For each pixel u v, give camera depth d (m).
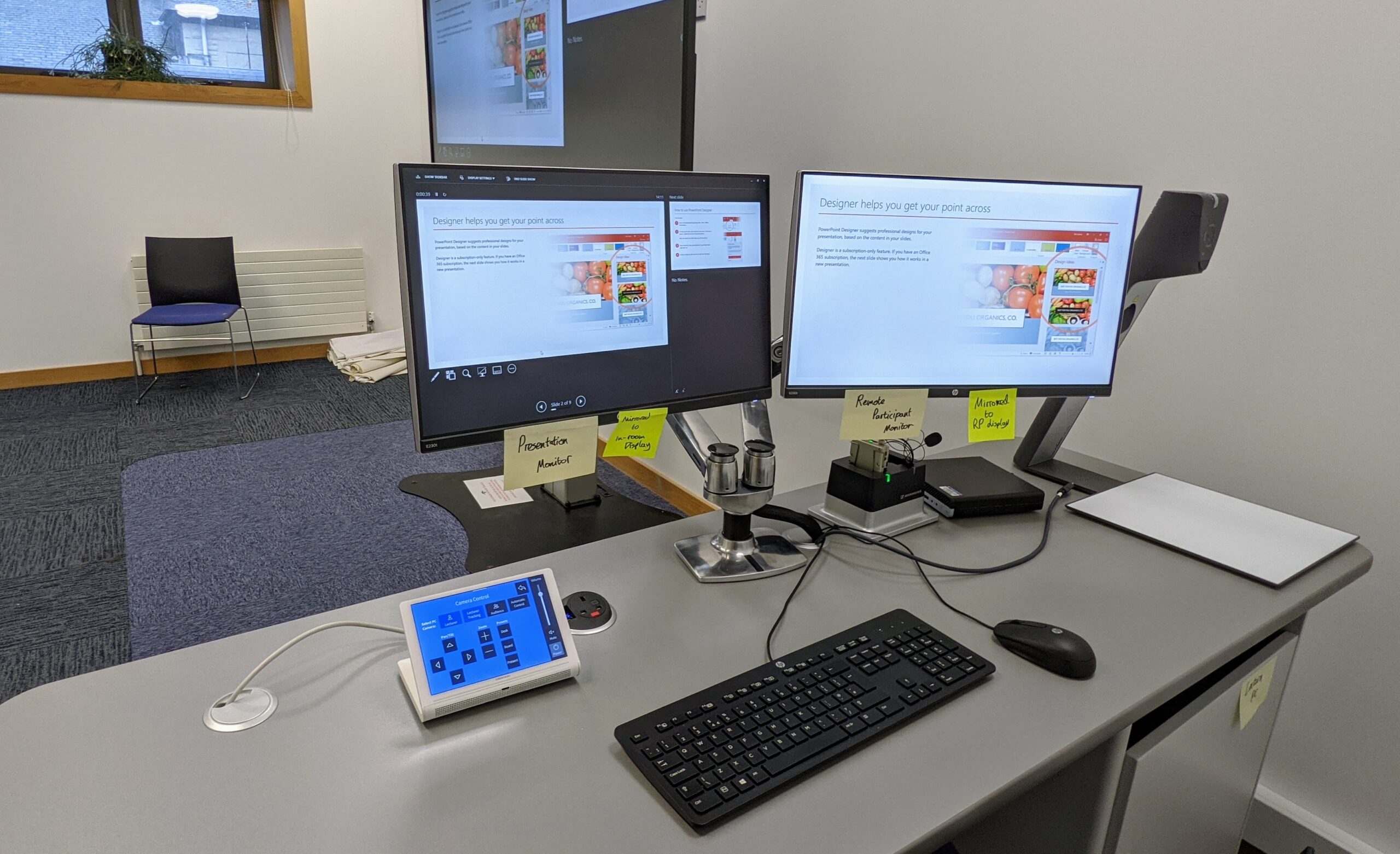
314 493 2.91
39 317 3.95
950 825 0.70
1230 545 1.18
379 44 4.48
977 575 1.11
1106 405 1.66
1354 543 1.21
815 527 1.19
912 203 1.14
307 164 4.43
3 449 3.23
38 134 3.76
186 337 4.30
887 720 0.80
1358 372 1.31
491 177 0.92
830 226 1.13
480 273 0.94
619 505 2.55
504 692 0.82
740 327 1.14
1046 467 1.49
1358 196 1.27
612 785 0.72
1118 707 0.85
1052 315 1.22
